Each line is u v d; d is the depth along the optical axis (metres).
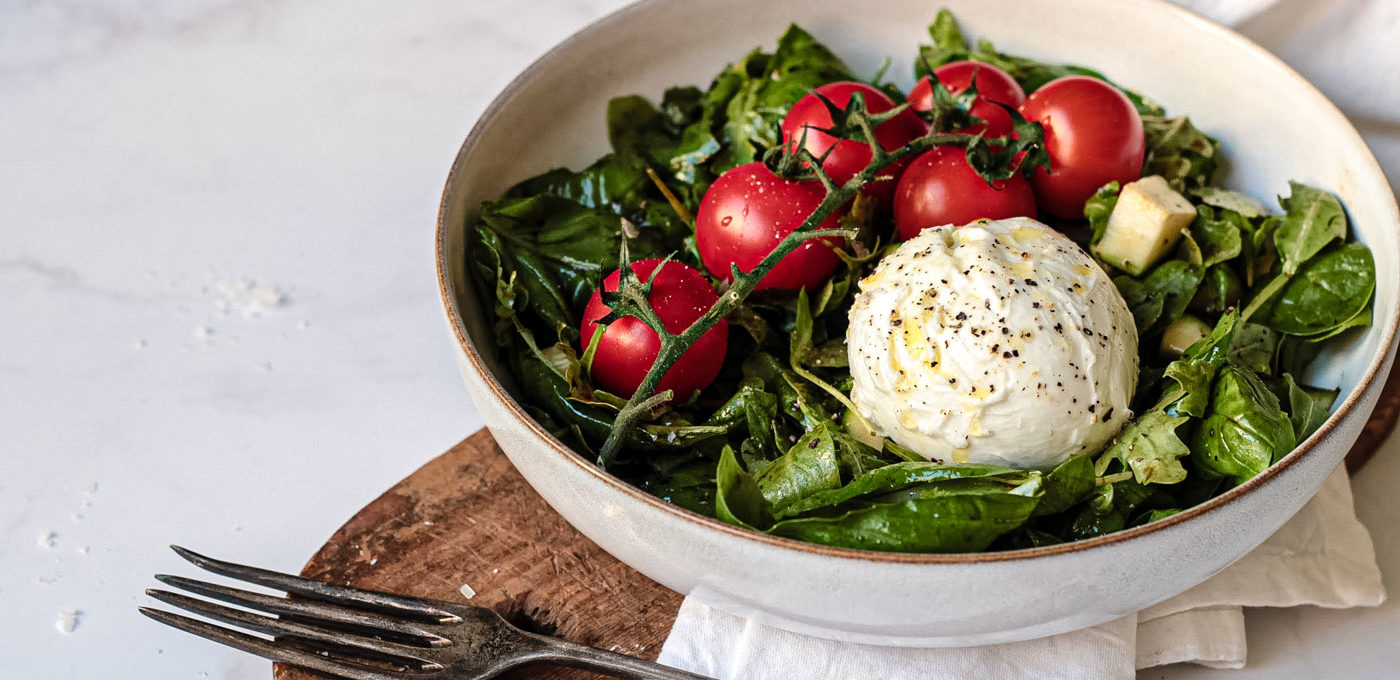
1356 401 0.42
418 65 0.69
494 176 0.52
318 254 0.61
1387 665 0.47
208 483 0.54
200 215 0.62
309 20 0.71
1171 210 0.49
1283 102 0.51
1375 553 0.49
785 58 0.55
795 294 0.49
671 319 0.47
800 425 0.48
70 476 0.54
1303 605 0.48
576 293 0.51
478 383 0.44
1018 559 0.40
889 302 0.45
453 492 0.50
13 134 0.66
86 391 0.57
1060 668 0.45
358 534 0.49
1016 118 0.48
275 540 0.52
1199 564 0.42
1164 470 0.44
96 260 0.61
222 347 0.58
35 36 0.70
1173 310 0.49
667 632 0.47
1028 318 0.44
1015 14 0.55
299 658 0.45
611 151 0.55
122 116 0.67
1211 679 0.47
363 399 0.56
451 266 0.48
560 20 0.71
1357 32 0.56
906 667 0.45
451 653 0.45
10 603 0.51
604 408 0.47
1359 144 0.49
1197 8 0.57
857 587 0.41
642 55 0.54
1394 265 0.47
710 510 0.46
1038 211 0.51
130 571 0.52
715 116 0.55
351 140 0.65
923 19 0.56
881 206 0.51
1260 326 0.49
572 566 0.48
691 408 0.48
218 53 0.70
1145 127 0.53
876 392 0.46
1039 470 0.45
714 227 0.49
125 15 0.71
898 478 0.44
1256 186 0.52
